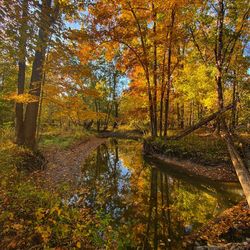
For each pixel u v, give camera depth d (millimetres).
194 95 20844
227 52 16016
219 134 19734
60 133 29281
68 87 13961
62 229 5152
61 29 7051
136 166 16750
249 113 14242
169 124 34969
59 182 10375
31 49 6730
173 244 6531
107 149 25344
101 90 46062
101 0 14469
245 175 9461
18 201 5840
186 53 21203
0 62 16219
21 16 6176
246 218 7305
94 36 14781
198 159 15219
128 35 17422
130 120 29562
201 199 10188
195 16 14281
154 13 17125
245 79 12953
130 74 21484
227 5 12703
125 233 6961
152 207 9234
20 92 13383
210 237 6590
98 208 8484
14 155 10172
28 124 12781
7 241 4820
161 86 20344
